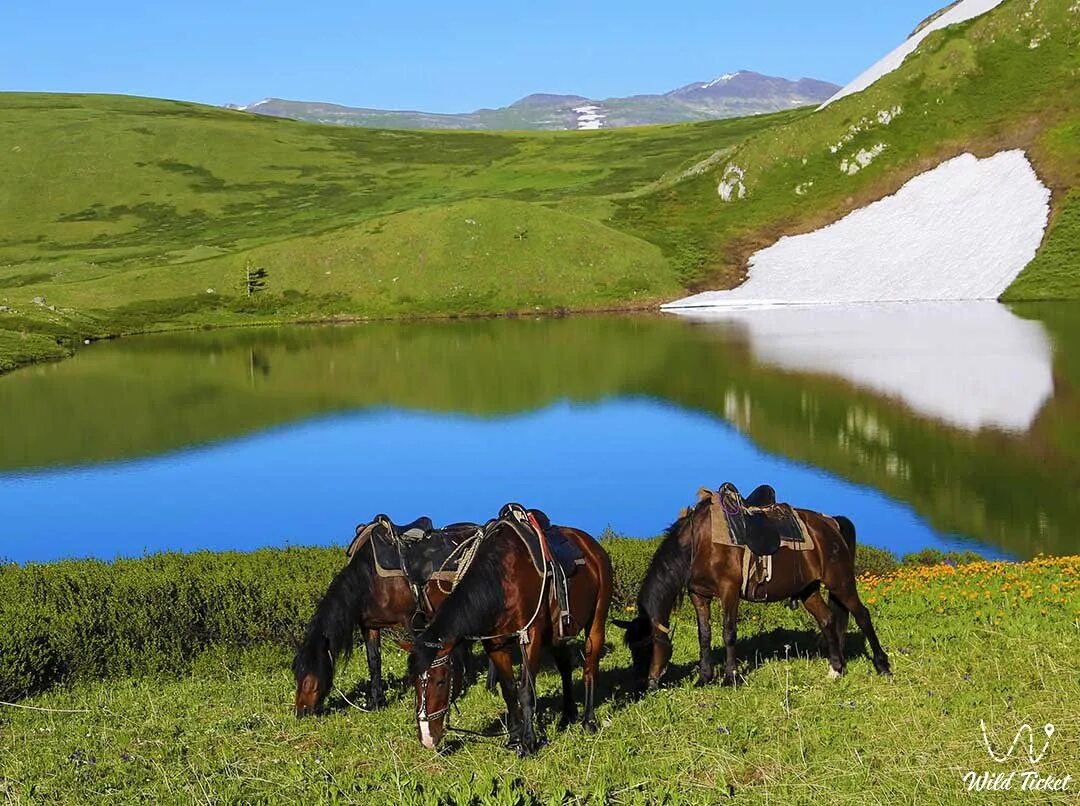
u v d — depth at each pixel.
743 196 132.25
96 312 108.00
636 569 19.59
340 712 13.61
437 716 10.91
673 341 81.62
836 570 13.47
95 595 16.38
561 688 13.96
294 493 39.00
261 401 62.44
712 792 10.04
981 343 69.06
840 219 122.19
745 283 112.50
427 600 13.23
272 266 120.69
